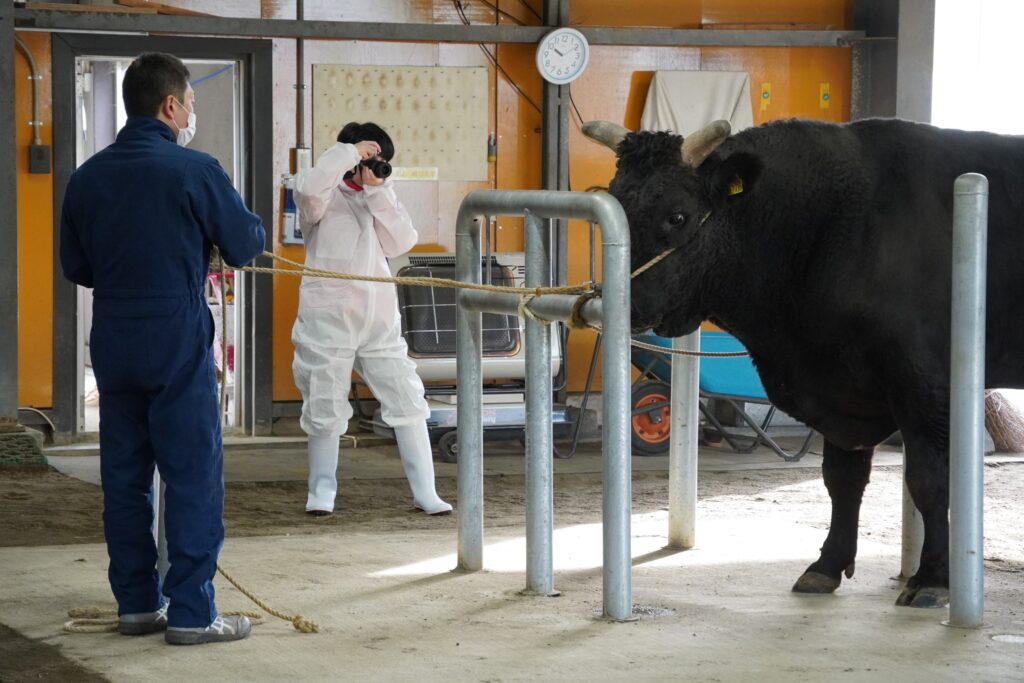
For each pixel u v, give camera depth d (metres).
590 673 5.54
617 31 14.70
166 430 5.85
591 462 13.38
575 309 6.79
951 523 6.42
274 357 14.48
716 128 6.68
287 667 5.63
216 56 14.23
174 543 5.92
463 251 7.72
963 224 6.31
